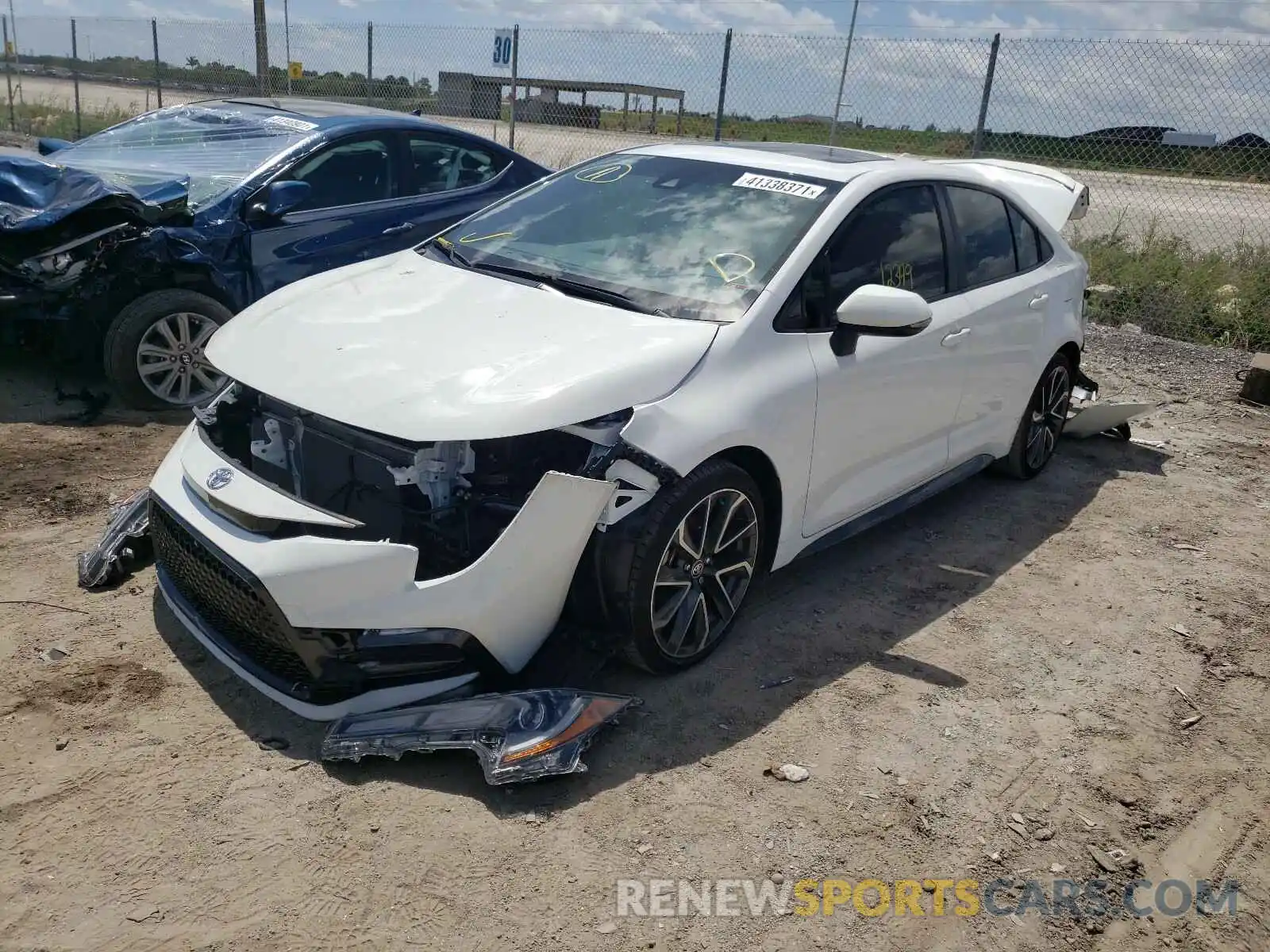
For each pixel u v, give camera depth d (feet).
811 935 8.30
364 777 9.56
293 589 9.43
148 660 11.08
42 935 7.63
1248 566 15.87
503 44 41.52
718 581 11.60
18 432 17.42
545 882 8.52
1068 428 21.11
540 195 14.84
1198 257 35.12
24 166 17.97
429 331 11.19
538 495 9.75
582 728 9.82
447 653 10.00
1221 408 24.16
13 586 12.35
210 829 8.79
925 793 10.12
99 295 18.21
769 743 10.62
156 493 11.04
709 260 12.46
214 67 60.29
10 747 9.55
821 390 12.07
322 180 20.53
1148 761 10.95
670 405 10.55
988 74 33.24
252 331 11.62
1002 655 12.80
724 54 37.04
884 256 13.57
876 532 16.19
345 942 7.80
